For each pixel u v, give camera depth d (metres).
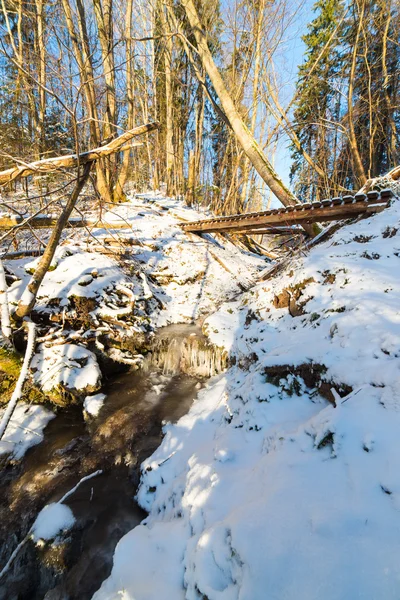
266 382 3.08
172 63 16.12
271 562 1.29
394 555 1.12
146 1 14.60
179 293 8.14
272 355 3.28
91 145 8.23
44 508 3.02
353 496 1.43
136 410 4.41
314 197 20.42
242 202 14.51
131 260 7.96
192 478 2.55
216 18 13.09
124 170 11.88
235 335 5.54
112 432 4.00
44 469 3.49
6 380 4.39
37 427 4.09
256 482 1.97
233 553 1.48
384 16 11.97
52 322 5.13
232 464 2.45
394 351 2.21
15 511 3.02
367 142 16.64
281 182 7.73
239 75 14.58
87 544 2.68
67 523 2.84
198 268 9.00
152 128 3.28
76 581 2.41
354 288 3.47
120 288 6.24
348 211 5.56
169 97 15.38
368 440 1.64
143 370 5.60
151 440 3.82
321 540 1.28
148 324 6.52
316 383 2.68
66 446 3.83
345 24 13.26
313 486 1.61
